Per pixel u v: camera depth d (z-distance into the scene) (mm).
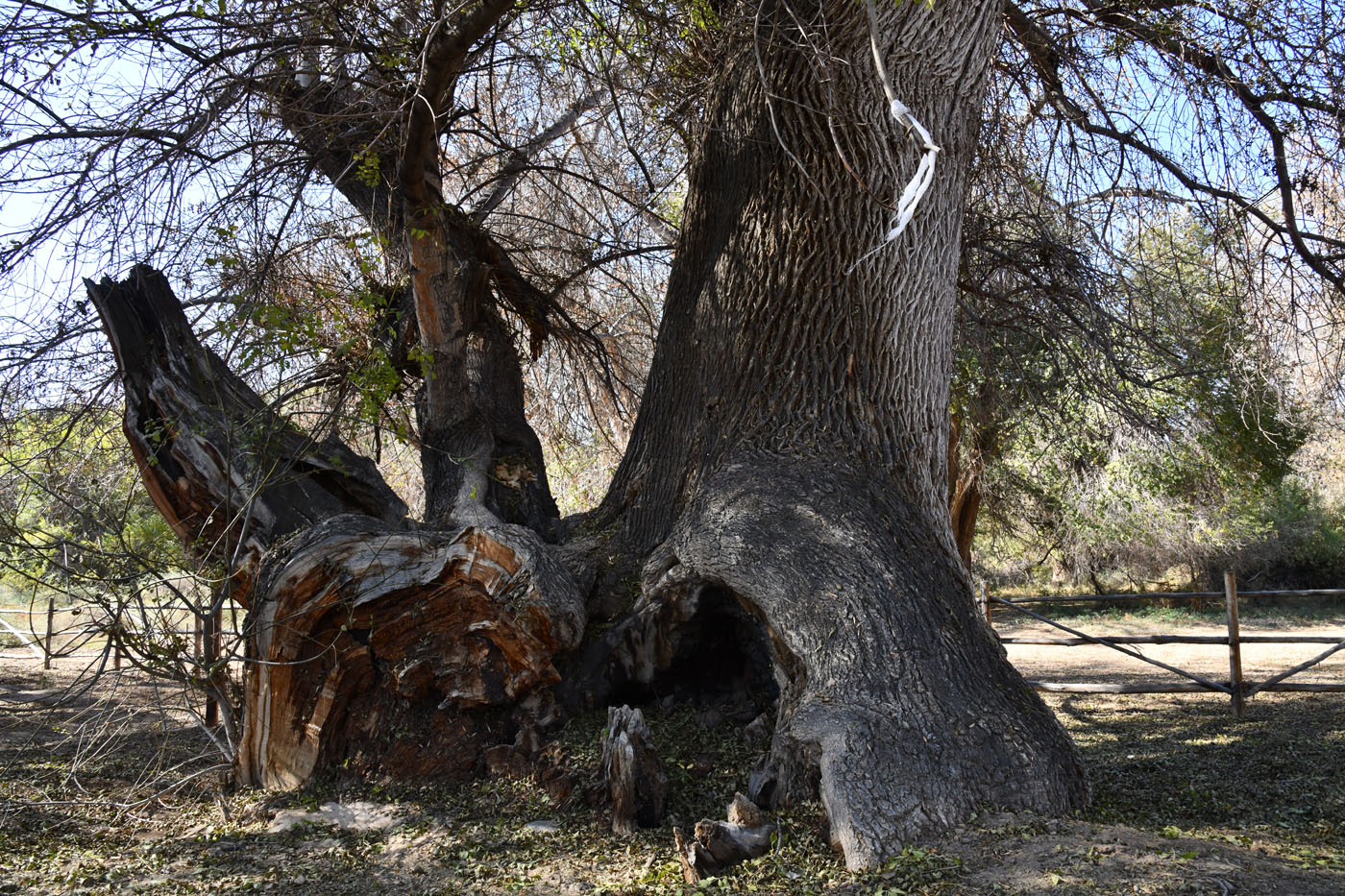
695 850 4270
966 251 9227
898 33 5762
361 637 6008
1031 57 8508
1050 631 18828
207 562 6609
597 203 10414
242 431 6328
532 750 5730
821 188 6047
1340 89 7504
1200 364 9070
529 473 7645
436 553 6000
